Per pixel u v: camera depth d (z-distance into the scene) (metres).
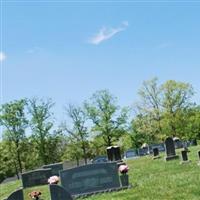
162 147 75.06
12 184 50.25
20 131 79.56
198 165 30.77
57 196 16.77
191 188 21.16
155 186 23.38
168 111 94.56
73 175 24.27
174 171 29.77
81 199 23.45
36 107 80.25
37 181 32.38
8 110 78.94
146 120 96.25
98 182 24.36
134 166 39.91
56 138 82.06
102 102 87.25
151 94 95.62
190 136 93.69
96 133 87.62
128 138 99.50
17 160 82.62
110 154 48.88
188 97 94.81
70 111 87.81
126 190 23.78
